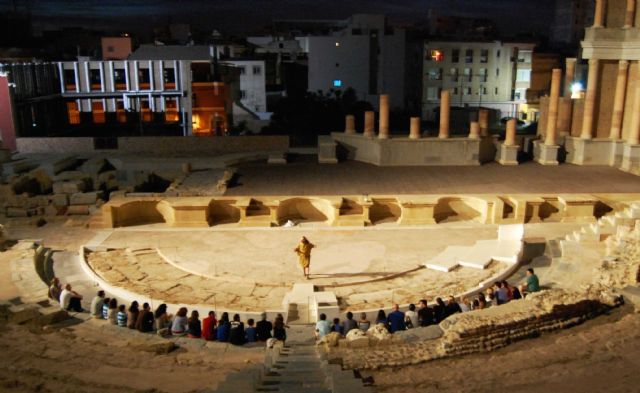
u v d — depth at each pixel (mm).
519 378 10914
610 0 41875
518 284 22594
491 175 39250
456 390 10414
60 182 36219
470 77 95375
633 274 18156
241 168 41844
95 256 26281
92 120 67375
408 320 18172
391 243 27438
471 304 19672
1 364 13914
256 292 22094
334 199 31031
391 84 96125
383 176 38969
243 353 16078
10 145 48594
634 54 40531
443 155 42531
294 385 11367
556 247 25719
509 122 42531
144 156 45750
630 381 10203
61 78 65000
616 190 35031
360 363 12422
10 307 19484
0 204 34188
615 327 13734
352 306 20547
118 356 14844
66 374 13117
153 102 68875
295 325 19672
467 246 26828
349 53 94938
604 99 42969
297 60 103750
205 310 20297
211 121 71688
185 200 30734
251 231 29234
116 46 80938
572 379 10523
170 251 26484
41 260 25984
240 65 85938
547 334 14008
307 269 23391
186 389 12008
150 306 21031
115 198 31641
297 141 56812
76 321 18828
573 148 43281
